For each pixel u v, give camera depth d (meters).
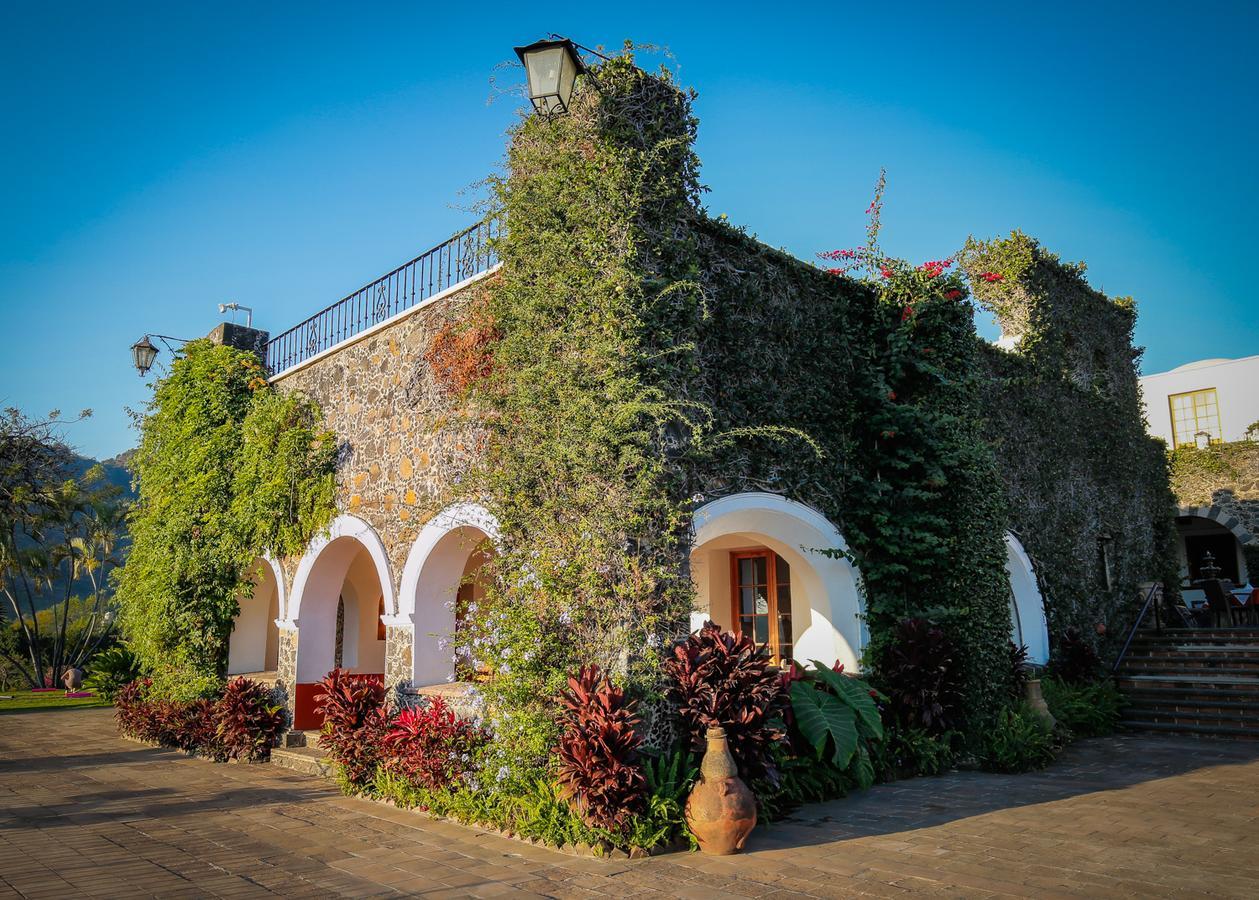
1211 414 22.75
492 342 8.96
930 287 10.62
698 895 5.30
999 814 7.38
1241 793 8.20
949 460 10.08
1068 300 16.27
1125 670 14.55
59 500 28.58
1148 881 5.41
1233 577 22.58
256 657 14.44
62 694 24.14
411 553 10.00
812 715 8.20
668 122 8.34
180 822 7.96
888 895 5.20
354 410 11.59
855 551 10.06
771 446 9.28
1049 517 14.69
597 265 7.78
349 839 7.18
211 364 14.47
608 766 6.33
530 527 7.94
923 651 9.48
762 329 9.45
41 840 7.28
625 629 7.20
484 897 5.42
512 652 7.45
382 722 9.34
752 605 12.16
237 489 13.33
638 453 7.41
